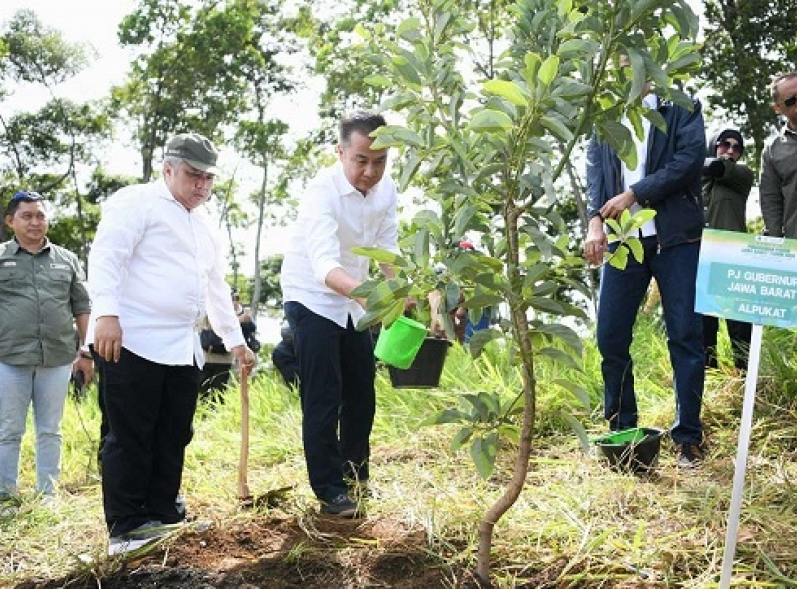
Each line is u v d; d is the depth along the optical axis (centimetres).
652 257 470
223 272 442
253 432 638
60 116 3073
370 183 413
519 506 399
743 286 313
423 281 304
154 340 397
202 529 406
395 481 461
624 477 428
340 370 423
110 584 374
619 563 343
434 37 315
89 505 500
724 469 446
